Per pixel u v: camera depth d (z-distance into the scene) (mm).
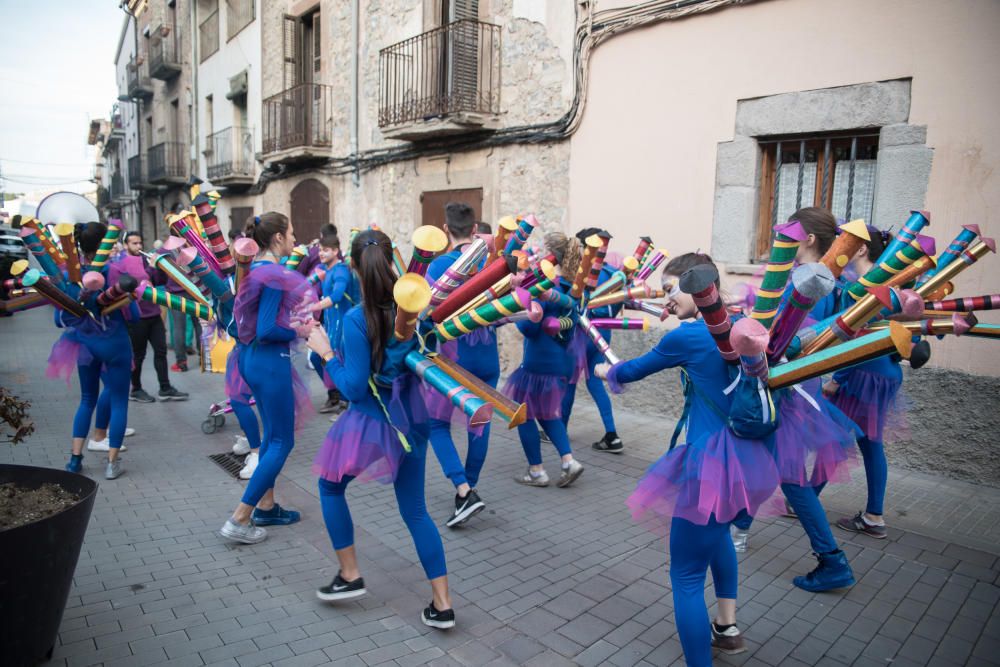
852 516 4027
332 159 11484
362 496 4441
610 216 6832
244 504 3615
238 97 15359
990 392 4508
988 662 2645
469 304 2766
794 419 2617
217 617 2920
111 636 2744
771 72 5504
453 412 3246
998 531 3852
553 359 4324
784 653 2697
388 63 9367
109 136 34562
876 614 2988
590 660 2668
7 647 2244
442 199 8961
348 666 2596
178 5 19125
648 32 6328
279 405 3580
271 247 4027
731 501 2225
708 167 6004
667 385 6352
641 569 3443
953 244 2986
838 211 5406
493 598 3148
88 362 4457
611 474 4891
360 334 2641
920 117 4742
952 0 4543
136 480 4645
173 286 6777
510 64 7742
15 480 2734
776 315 2316
